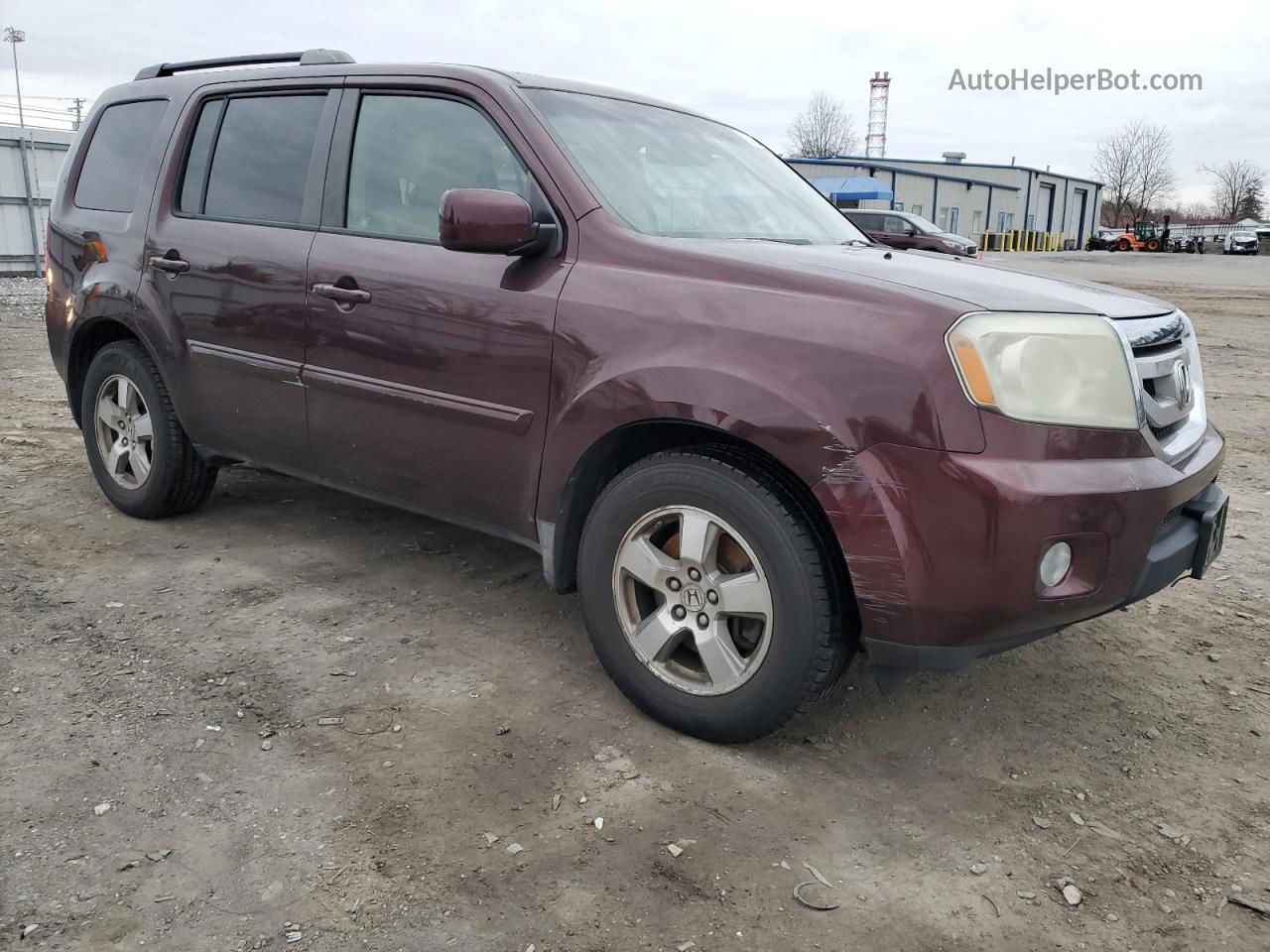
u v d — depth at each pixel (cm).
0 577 368
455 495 318
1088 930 206
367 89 347
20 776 244
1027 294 254
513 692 295
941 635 235
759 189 359
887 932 203
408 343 315
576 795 245
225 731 268
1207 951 201
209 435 395
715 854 225
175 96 416
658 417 260
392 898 207
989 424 227
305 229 352
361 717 278
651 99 373
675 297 265
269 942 194
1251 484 560
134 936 194
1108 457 237
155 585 366
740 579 256
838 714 292
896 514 231
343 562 396
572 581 304
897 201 5581
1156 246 5384
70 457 548
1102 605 241
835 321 242
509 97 311
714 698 264
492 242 277
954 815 245
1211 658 337
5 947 190
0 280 1952
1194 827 243
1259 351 1173
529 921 202
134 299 404
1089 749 278
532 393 288
